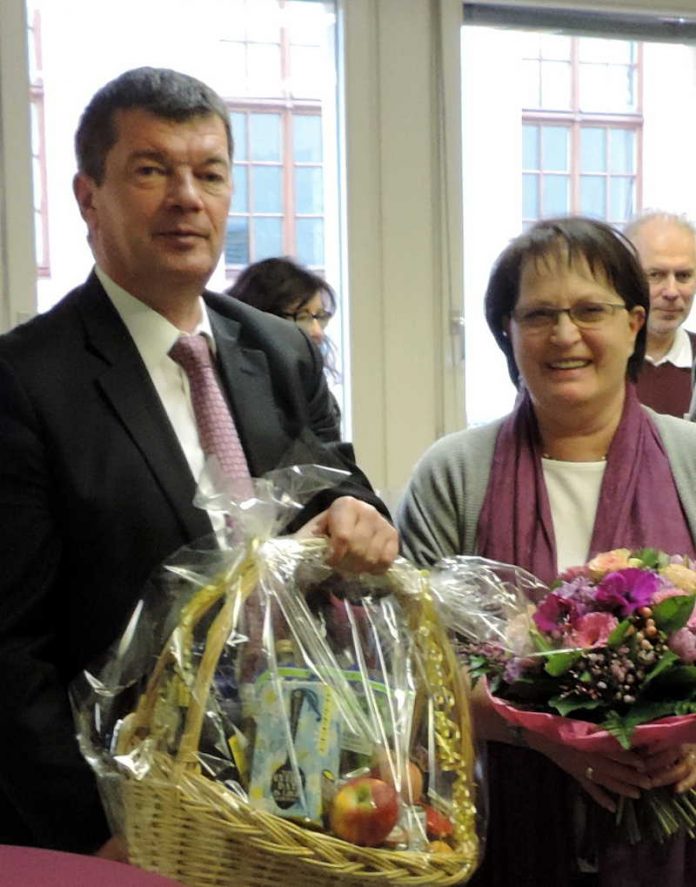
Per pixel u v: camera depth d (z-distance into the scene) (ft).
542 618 4.56
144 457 4.57
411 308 10.27
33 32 9.16
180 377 4.92
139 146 4.66
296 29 10.13
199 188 4.75
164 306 4.93
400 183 10.16
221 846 3.40
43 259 9.27
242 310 5.40
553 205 11.02
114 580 4.46
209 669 3.57
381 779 3.68
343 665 4.03
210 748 3.65
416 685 4.08
